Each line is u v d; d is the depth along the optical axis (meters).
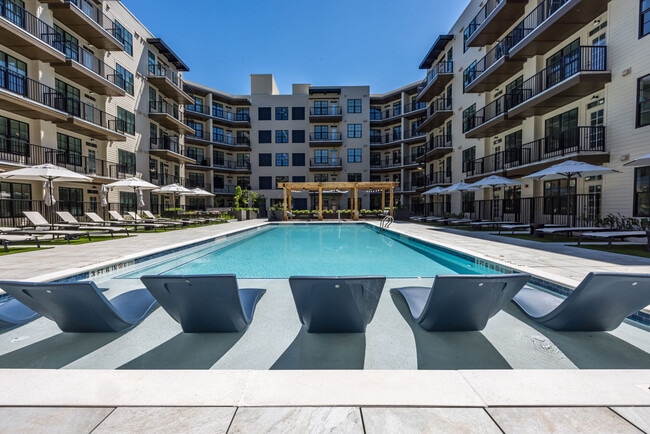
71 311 2.56
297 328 2.95
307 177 35.06
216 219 19.52
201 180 32.62
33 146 14.65
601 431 1.34
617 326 2.75
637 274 2.25
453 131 23.09
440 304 2.59
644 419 1.41
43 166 10.56
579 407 1.49
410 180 33.53
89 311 2.57
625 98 10.12
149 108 23.22
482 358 2.38
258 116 35.41
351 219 23.42
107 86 17.62
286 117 35.34
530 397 1.55
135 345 2.60
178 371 1.78
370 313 2.64
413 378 1.71
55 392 1.58
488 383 1.67
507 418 1.42
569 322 2.73
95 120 18.44
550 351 2.48
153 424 1.39
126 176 20.53
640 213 9.73
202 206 32.25
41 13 14.63
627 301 2.52
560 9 11.20
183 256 8.18
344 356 2.41
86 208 17.84
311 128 34.97
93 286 2.36
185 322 2.76
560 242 8.94
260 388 1.62
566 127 12.98
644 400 1.53
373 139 36.69
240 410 1.47
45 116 14.51
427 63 27.00
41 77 14.66
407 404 1.51
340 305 2.53
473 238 10.09
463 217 20.66
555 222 13.48
